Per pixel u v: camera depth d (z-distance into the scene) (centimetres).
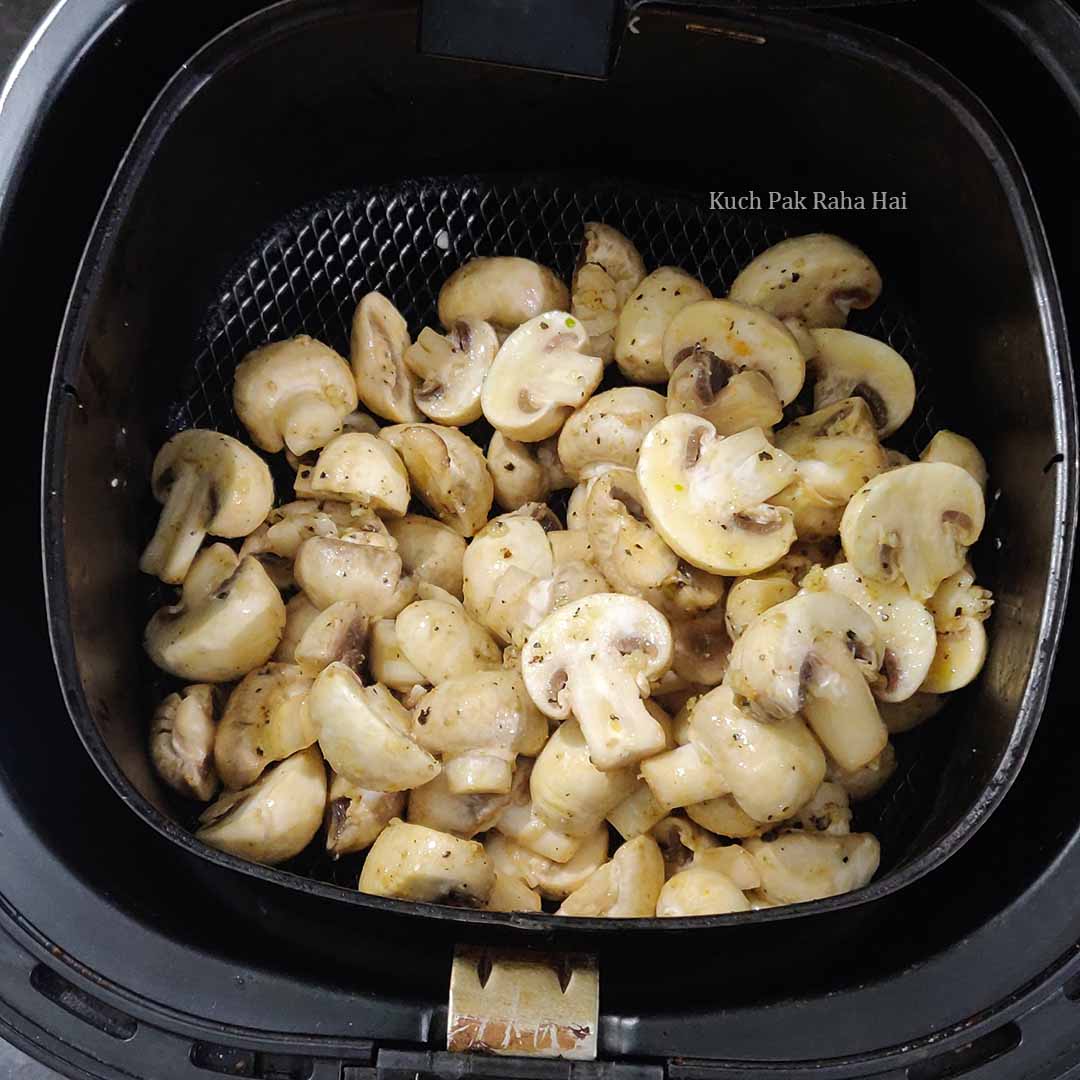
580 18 26
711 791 26
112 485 28
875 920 26
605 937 24
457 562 31
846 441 29
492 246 35
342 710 26
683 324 30
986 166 28
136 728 28
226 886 26
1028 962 23
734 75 30
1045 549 25
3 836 24
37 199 27
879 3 26
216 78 28
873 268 32
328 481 30
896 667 27
